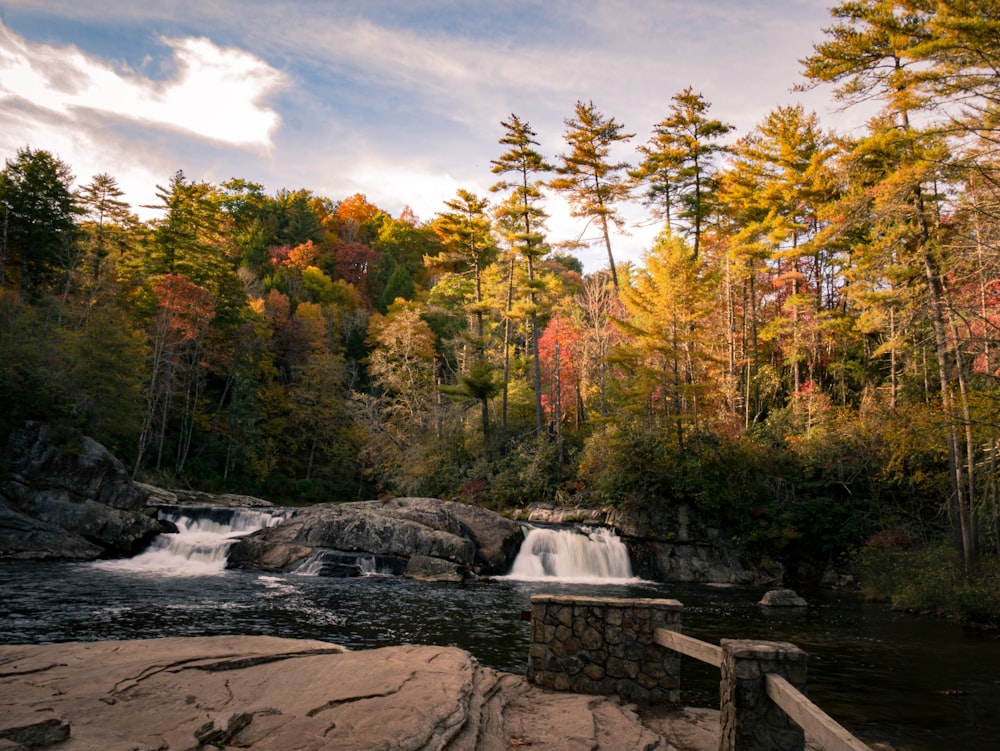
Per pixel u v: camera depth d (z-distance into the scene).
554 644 8.28
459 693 6.42
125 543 24.88
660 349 31.66
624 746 6.23
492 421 43.84
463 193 47.72
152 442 45.12
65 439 27.09
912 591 20.03
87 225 52.34
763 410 40.22
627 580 26.80
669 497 29.61
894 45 20.94
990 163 17.50
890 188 19.88
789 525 27.69
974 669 12.22
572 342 45.81
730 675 5.68
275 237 89.44
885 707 9.77
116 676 6.39
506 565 26.80
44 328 34.66
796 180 36.44
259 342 56.78
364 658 7.81
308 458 57.84
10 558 22.78
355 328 70.88
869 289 27.69
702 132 43.38
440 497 40.88
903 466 27.38
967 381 20.81
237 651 7.84
